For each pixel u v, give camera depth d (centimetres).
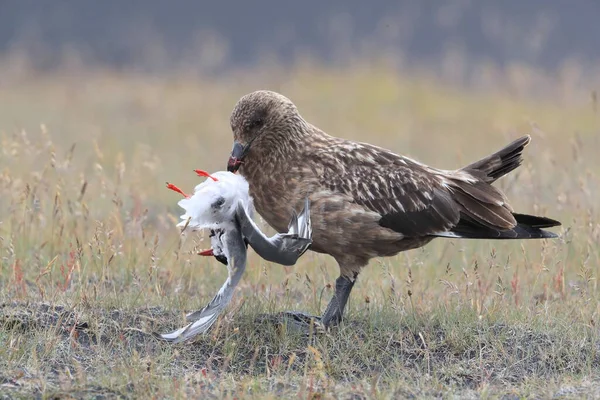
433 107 3005
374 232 1101
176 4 4372
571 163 2050
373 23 4206
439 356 1020
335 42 3984
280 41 4078
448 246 1448
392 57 3612
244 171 1123
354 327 1080
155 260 1154
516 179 1505
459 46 3950
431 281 1285
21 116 2769
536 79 3425
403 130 2694
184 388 890
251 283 1217
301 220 1006
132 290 1160
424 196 1112
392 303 1116
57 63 3731
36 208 1352
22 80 3412
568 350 1023
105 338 1019
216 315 923
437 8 4272
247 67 3741
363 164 1113
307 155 1109
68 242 1290
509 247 1435
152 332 947
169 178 2025
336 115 2858
